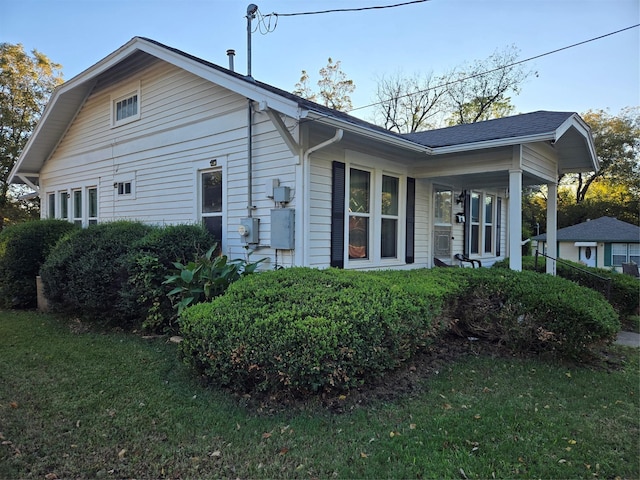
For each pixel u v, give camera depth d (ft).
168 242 17.88
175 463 7.73
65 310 19.58
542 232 87.61
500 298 15.72
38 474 7.35
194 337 11.19
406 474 7.41
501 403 10.58
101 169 28.84
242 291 12.45
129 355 13.99
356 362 10.18
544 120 21.98
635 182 83.25
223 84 17.78
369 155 20.67
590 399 11.02
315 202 17.78
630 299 22.16
